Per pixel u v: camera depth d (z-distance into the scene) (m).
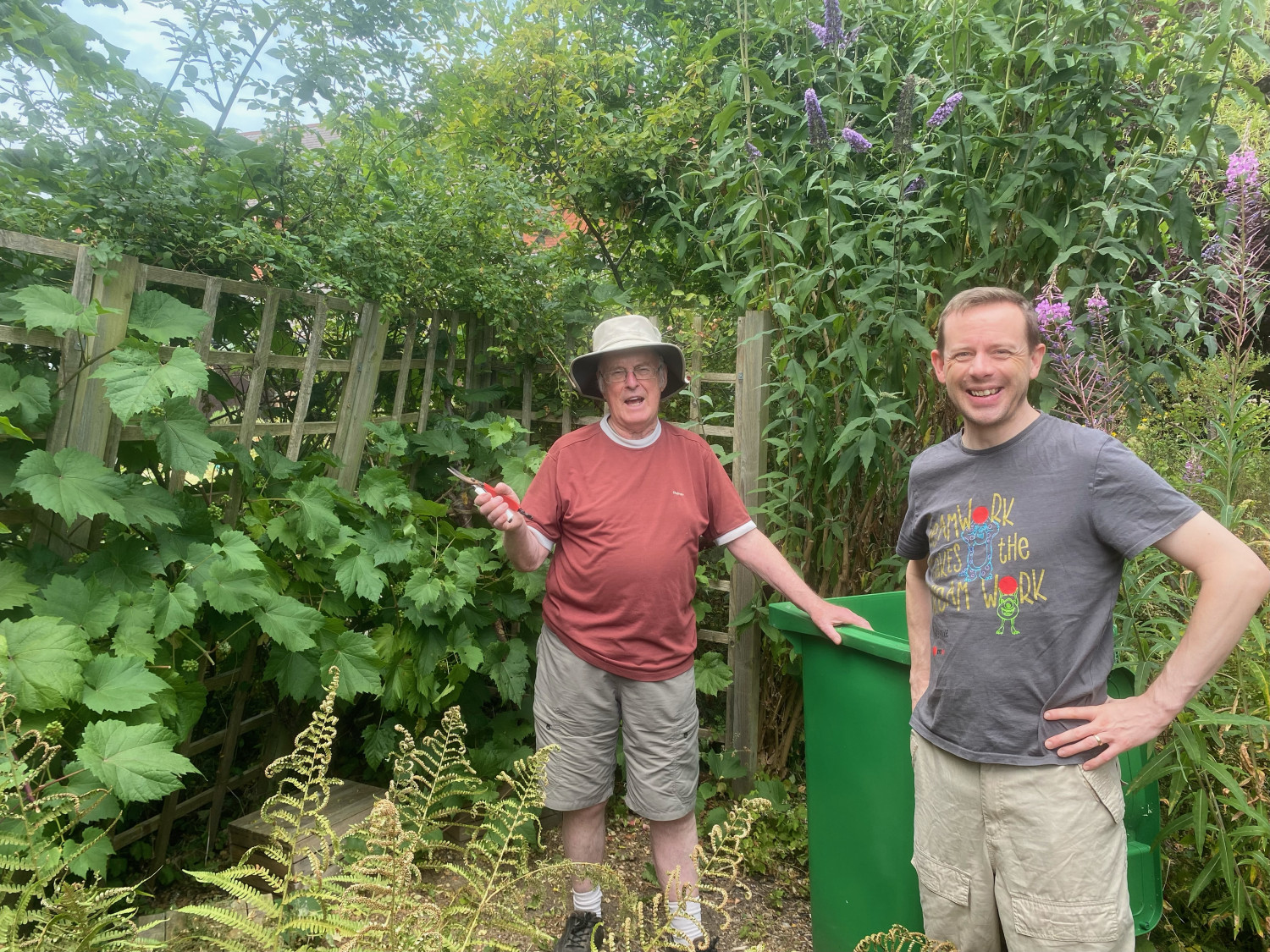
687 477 2.34
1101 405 2.36
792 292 2.84
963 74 2.67
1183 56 2.44
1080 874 1.46
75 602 1.99
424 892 1.34
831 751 2.11
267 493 2.65
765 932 2.47
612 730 2.36
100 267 2.08
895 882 1.95
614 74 3.78
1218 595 1.36
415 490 3.47
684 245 3.56
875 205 2.85
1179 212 2.44
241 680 2.74
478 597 3.07
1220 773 1.82
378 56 2.92
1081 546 1.48
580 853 2.34
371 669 2.59
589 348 3.54
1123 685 1.71
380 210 2.94
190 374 2.11
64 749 1.92
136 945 1.03
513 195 3.23
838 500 3.09
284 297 2.59
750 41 3.38
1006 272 2.85
